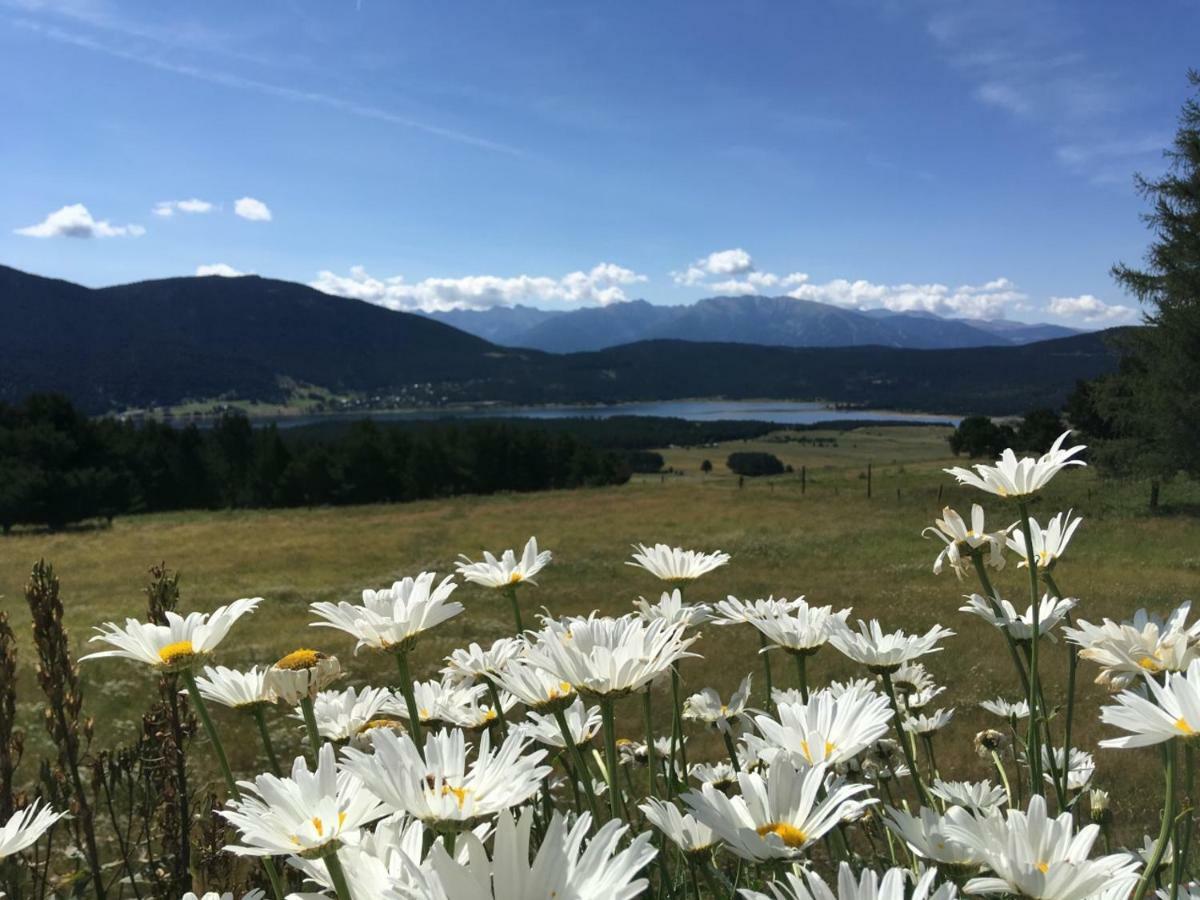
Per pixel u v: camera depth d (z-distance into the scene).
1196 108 25.52
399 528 37.00
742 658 9.39
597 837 0.92
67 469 60.50
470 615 15.19
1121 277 26.62
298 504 66.00
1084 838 1.16
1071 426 48.50
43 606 2.37
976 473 1.87
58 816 1.85
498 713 2.21
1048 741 1.93
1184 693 1.21
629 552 25.12
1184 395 25.98
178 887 2.52
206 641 1.83
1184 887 1.38
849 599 15.48
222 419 73.19
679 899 1.71
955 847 1.22
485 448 70.31
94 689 9.99
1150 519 25.92
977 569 2.03
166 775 2.67
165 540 36.31
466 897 0.87
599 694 1.53
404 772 1.08
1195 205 25.36
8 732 2.30
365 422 70.31
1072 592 14.48
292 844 1.11
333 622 1.74
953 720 6.85
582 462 74.50
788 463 93.56
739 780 1.31
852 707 1.49
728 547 25.47
